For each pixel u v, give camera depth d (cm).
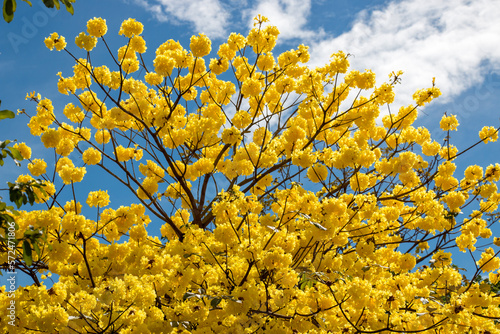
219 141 470
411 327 313
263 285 312
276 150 461
